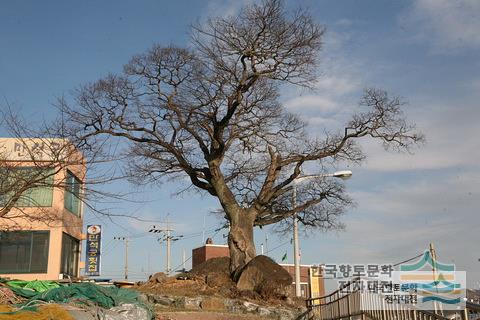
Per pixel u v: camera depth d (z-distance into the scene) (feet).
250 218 94.17
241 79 89.10
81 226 120.06
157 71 92.53
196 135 95.30
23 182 54.49
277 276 84.74
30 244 104.17
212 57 139.64
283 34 88.84
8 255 103.76
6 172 53.67
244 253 91.25
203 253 172.86
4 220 94.22
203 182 98.78
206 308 74.59
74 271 116.67
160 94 93.71
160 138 96.58
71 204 112.78
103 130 94.48
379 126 98.94
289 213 97.86
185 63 92.58
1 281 54.54
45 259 103.71
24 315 38.65
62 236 107.24
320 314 72.13
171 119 94.73
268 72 90.89
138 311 52.01
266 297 82.23
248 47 88.43
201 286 84.79
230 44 88.33
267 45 89.10
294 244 91.81
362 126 99.40
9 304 44.45
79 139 68.08
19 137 54.60
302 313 78.02
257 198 95.25
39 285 55.06
